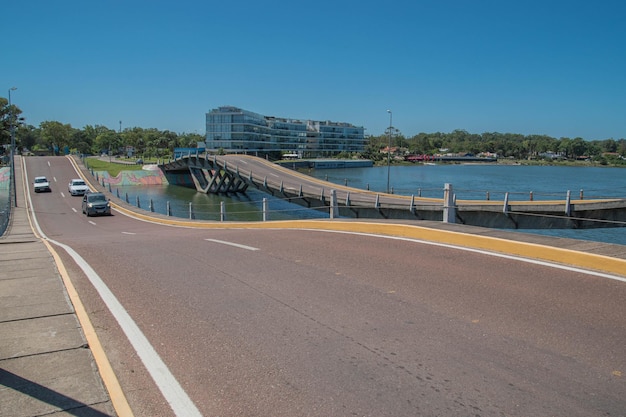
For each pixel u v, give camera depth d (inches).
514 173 5187.0
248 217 1788.9
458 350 182.2
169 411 145.7
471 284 267.1
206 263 370.9
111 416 138.6
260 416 141.3
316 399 149.6
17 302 252.1
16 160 3400.6
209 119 5777.6
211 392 157.2
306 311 235.1
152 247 490.9
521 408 140.8
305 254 382.9
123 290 294.4
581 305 225.1
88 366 171.2
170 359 184.4
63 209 1622.8
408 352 181.8
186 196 2760.8
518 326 203.8
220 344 197.5
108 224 1187.3
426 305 235.9
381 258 347.3
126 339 206.7
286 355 183.5
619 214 1088.2
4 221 1053.2
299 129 7012.8
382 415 139.2
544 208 1097.4
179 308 249.9
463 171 5679.1
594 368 165.0
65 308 240.2
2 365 171.6
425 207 1184.8
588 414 137.0
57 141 6259.8
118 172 3518.7
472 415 137.6
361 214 1375.5
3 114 4840.1
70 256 447.2
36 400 146.5
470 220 1143.0
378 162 7539.4
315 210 1872.5
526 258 319.9
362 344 191.2
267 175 2460.6
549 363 169.6
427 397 148.4
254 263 358.6
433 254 349.4
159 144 6574.8
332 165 6220.5
